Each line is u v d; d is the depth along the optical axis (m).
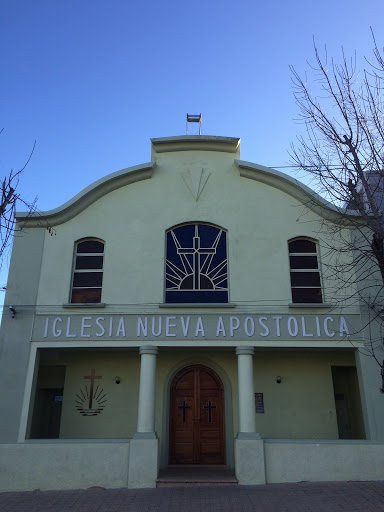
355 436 14.45
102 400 13.96
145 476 11.20
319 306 12.77
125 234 13.80
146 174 14.33
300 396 13.95
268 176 14.20
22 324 12.80
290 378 14.12
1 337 12.67
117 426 13.71
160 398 13.62
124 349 13.12
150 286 13.19
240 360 12.40
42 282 13.29
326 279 13.24
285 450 11.55
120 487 11.16
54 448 11.43
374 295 12.92
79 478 11.21
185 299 13.23
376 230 9.37
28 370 12.43
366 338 12.59
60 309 12.98
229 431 13.40
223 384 13.84
